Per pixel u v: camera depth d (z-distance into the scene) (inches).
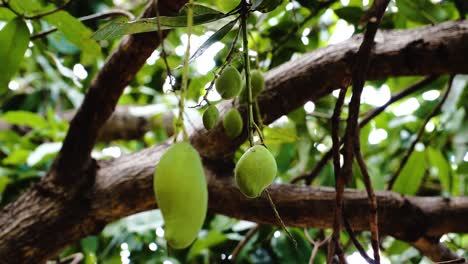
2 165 103.0
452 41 64.9
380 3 44.8
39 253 67.4
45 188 68.4
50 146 95.3
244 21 44.6
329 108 87.7
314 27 99.4
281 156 88.4
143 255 96.3
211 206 69.3
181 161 35.6
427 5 67.6
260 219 68.5
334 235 49.1
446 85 85.0
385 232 70.2
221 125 67.1
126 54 63.3
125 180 69.0
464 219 69.7
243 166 41.3
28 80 125.0
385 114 103.3
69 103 132.8
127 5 116.0
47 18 61.5
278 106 66.5
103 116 67.6
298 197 67.9
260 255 86.7
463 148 85.0
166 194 35.1
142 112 108.0
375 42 66.6
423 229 69.6
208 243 87.6
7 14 60.1
